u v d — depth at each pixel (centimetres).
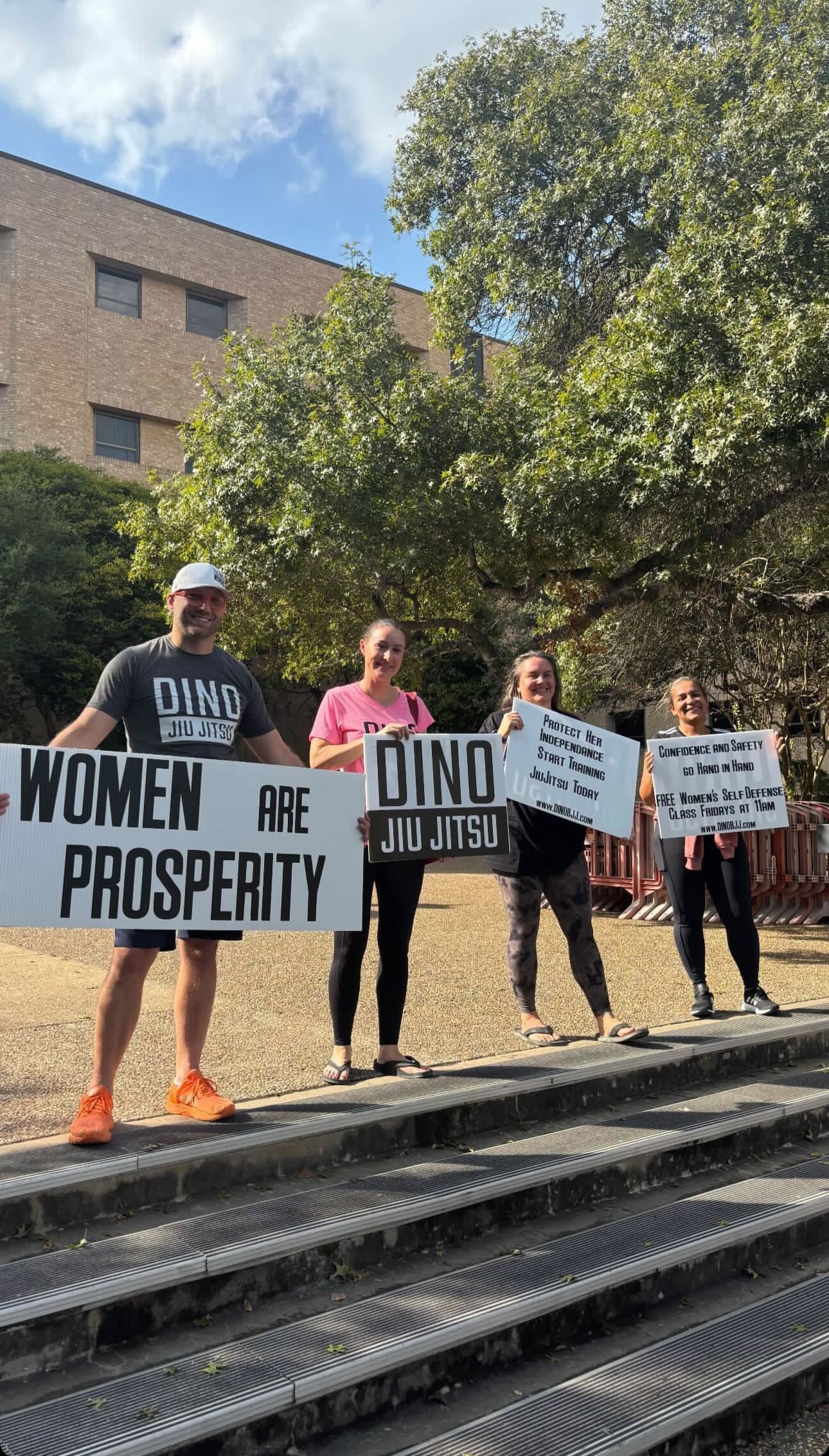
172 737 341
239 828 345
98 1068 322
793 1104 430
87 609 2497
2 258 2836
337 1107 357
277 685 2561
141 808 330
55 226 2902
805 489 947
